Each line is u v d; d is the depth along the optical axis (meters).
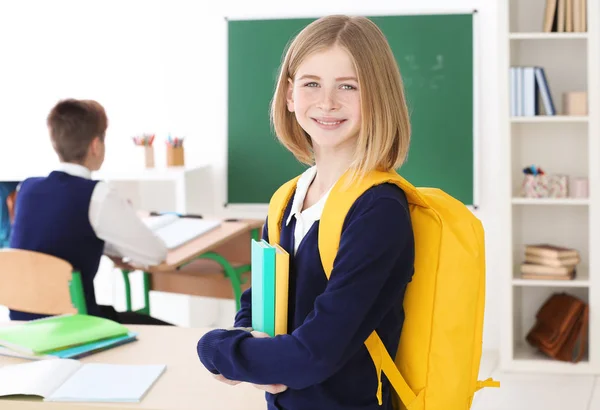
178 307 4.29
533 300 3.90
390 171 1.21
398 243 1.12
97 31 4.23
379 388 1.18
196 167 3.95
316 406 1.17
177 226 3.23
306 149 1.34
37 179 2.63
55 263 2.39
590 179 3.51
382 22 3.94
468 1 3.87
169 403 1.33
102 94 4.25
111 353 1.61
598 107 3.47
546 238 3.85
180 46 4.16
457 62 3.89
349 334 1.08
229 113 4.14
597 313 3.55
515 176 3.78
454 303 1.21
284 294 1.19
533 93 3.52
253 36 4.08
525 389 3.40
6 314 4.21
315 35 1.19
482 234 1.23
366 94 1.16
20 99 4.25
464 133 3.92
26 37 4.25
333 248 1.15
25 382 1.40
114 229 2.59
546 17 3.53
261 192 4.16
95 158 2.68
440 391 1.23
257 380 1.13
